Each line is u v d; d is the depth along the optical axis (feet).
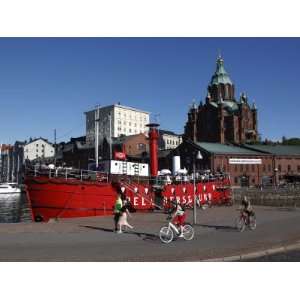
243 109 425.28
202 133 436.35
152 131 136.67
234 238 63.41
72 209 97.91
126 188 112.06
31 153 571.28
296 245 56.29
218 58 465.06
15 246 54.08
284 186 311.47
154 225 80.23
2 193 383.04
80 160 477.77
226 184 161.17
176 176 139.44
